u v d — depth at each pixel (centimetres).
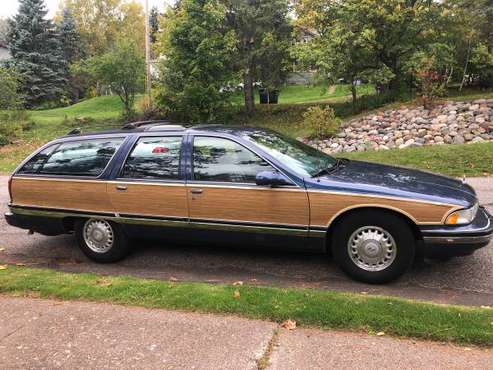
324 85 2047
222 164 483
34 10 3947
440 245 419
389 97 1977
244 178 472
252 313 381
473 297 414
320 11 2017
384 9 1764
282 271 496
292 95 3347
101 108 3331
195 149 496
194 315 384
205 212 488
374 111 1750
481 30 1839
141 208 516
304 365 310
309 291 421
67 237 679
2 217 816
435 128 1410
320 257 530
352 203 436
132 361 325
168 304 405
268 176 450
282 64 2273
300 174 457
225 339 346
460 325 342
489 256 509
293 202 452
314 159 509
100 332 365
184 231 504
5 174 1434
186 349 335
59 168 563
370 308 372
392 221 430
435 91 1603
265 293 412
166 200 502
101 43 6272
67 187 552
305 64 2016
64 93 4059
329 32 1936
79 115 2980
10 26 4022
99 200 536
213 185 480
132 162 524
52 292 441
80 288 447
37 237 682
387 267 440
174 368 314
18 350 345
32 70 3781
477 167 984
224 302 398
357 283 455
